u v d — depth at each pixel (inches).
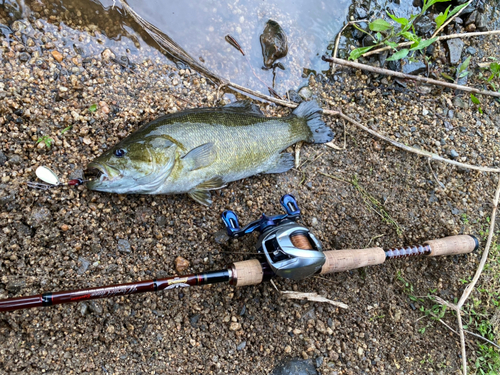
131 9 25.5
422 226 28.4
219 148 23.7
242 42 27.9
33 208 22.2
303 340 25.3
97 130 23.9
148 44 26.0
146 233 24.0
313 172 27.7
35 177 22.5
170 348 23.5
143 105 25.2
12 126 22.6
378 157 28.8
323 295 26.1
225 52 27.5
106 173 21.4
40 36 24.0
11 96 22.8
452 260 28.4
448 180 29.5
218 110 24.4
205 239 25.0
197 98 26.5
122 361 22.8
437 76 31.0
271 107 28.0
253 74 28.0
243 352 24.4
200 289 24.3
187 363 23.6
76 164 23.3
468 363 27.6
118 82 25.0
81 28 24.8
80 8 24.8
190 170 23.1
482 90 30.8
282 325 25.2
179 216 24.6
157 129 22.5
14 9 23.7
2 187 21.9
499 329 28.1
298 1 29.1
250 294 25.0
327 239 27.1
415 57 30.8
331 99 29.1
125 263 23.6
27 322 21.5
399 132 29.5
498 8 31.9
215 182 24.1
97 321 22.6
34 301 18.1
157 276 24.0
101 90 24.5
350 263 23.8
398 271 27.5
